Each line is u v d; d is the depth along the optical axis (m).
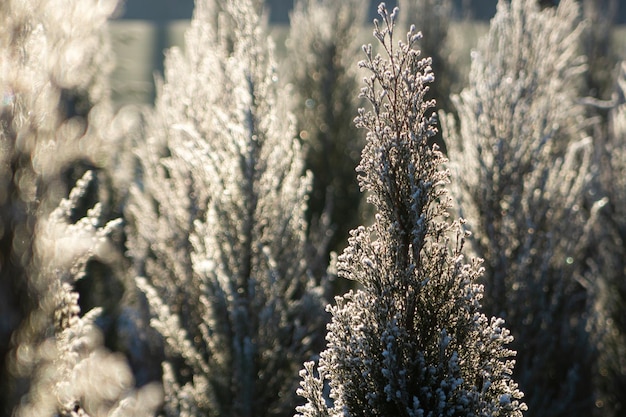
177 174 6.05
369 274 2.88
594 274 6.77
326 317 5.36
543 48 5.94
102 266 8.64
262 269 5.06
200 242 5.60
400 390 2.77
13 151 2.45
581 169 5.75
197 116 6.05
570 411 5.77
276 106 5.69
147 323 6.93
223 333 4.93
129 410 2.78
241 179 5.00
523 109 5.48
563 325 5.93
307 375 3.06
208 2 7.07
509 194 5.42
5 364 2.32
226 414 4.88
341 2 10.22
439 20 10.84
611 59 11.25
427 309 2.90
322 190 9.58
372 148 2.86
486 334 2.85
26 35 2.62
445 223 2.89
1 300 2.33
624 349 6.43
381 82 2.83
